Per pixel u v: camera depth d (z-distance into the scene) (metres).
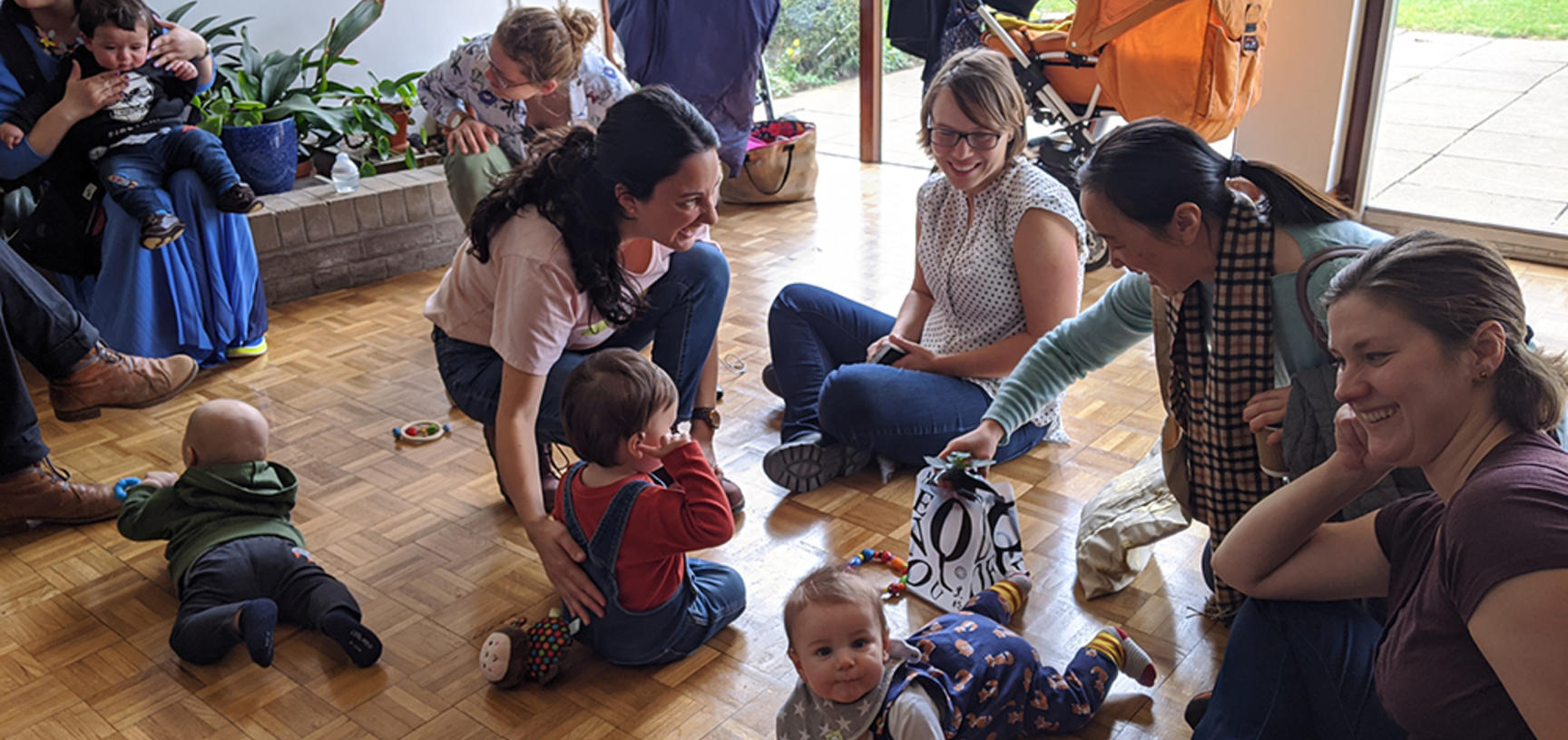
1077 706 1.77
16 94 3.10
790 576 2.26
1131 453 2.70
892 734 1.55
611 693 1.94
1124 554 2.13
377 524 2.51
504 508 2.57
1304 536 1.43
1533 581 0.97
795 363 2.77
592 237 1.95
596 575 1.90
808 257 4.27
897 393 2.47
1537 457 1.05
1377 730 1.41
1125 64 3.56
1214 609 2.04
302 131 4.32
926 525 2.15
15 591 2.31
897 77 5.40
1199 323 1.79
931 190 2.59
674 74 4.63
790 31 5.62
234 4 4.62
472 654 2.06
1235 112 3.64
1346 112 4.17
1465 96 4.07
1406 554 1.28
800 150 4.89
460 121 3.46
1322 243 1.62
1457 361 1.07
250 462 2.25
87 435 2.99
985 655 1.72
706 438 2.58
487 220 2.03
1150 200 1.60
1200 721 1.59
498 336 1.97
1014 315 2.48
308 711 1.92
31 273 2.80
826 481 2.60
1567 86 3.91
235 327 3.41
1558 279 3.73
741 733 1.83
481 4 5.37
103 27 3.07
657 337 2.46
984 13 3.94
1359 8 4.01
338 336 3.64
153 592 2.30
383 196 4.10
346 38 4.60
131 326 3.26
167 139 3.29
